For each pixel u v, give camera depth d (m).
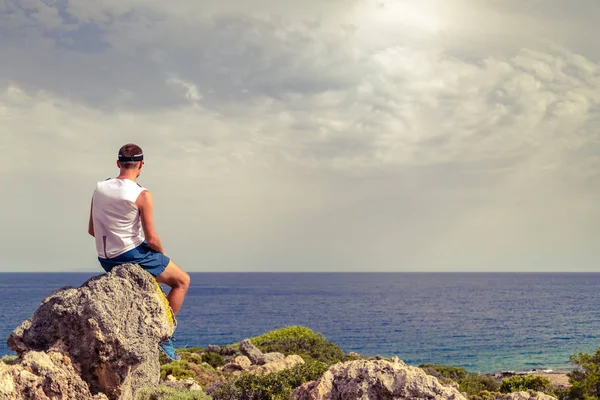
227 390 14.87
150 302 7.48
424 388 8.38
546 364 60.34
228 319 118.56
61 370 6.93
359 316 127.81
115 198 7.69
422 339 83.81
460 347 75.06
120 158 8.04
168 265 8.09
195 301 185.88
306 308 154.38
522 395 12.40
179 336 87.44
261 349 34.81
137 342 7.20
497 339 84.06
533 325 106.00
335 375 9.14
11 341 7.39
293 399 9.34
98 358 7.12
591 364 30.59
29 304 139.25
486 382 32.78
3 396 6.36
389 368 8.84
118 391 7.20
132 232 7.82
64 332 7.24
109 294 7.28
